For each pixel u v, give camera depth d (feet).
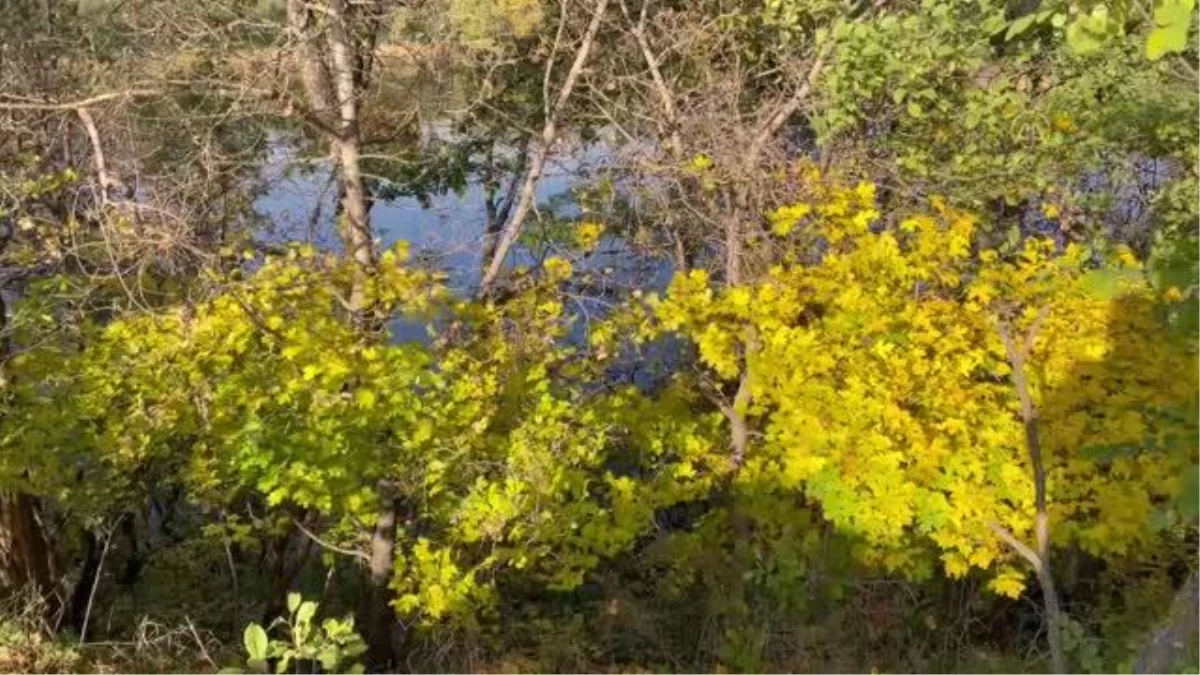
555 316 23.09
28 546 24.34
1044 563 15.51
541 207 32.73
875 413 21.06
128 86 20.36
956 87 25.84
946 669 22.16
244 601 29.07
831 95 24.13
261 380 21.30
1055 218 26.00
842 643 22.21
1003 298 21.06
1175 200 25.34
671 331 23.38
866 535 21.95
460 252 26.48
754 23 28.55
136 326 21.40
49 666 19.07
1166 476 19.40
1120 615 22.11
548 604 28.43
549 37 29.55
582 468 23.35
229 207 24.35
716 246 25.91
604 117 26.94
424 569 21.70
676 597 26.35
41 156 22.04
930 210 25.14
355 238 22.39
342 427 20.74
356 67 24.17
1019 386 16.12
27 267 22.02
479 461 22.18
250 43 22.26
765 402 22.71
